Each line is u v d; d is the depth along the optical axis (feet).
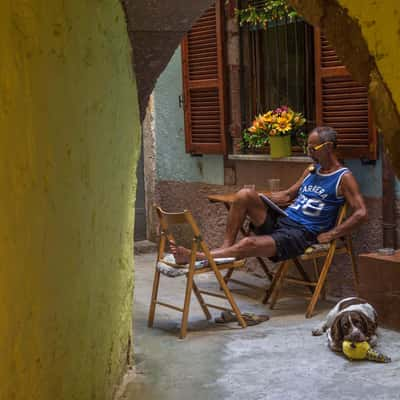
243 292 21.70
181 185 25.99
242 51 23.36
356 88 19.63
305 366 15.40
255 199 19.77
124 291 14.82
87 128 11.57
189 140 24.79
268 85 23.07
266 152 23.04
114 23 13.55
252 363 15.69
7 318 8.06
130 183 15.28
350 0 8.77
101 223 12.67
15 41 8.34
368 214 20.02
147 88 16.26
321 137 19.40
